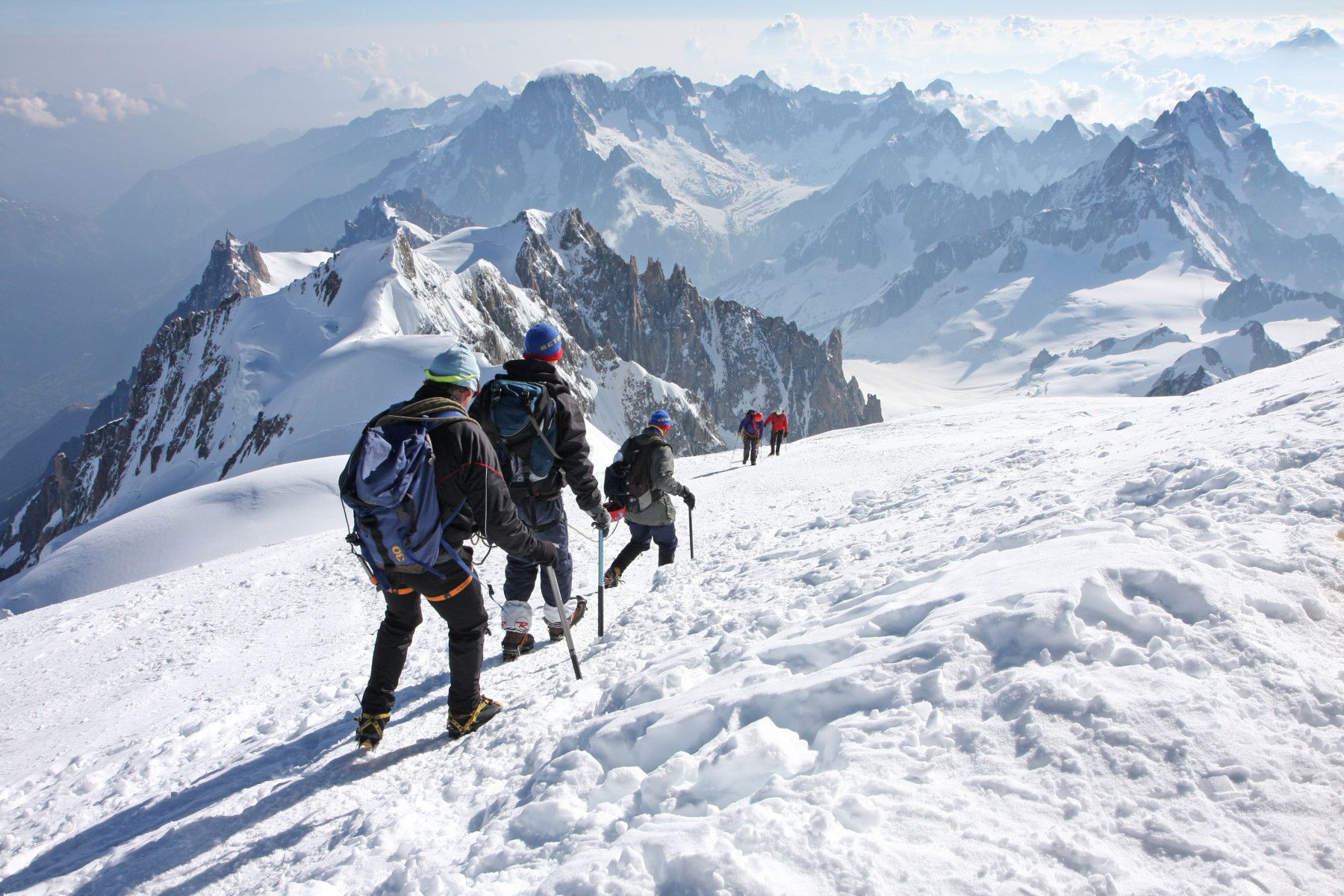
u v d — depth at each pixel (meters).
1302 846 1.84
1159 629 2.72
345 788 3.99
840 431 38.31
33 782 5.99
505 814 3.03
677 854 2.13
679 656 4.16
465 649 4.31
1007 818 2.06
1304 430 4.96
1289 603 2.81
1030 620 2.79
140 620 12.12
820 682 2.88
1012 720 2.44
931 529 5.94
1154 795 2.06
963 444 22.30
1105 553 3.24
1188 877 1.80
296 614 10.83
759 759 2.57
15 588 31.95
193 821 3.94
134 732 6.89
